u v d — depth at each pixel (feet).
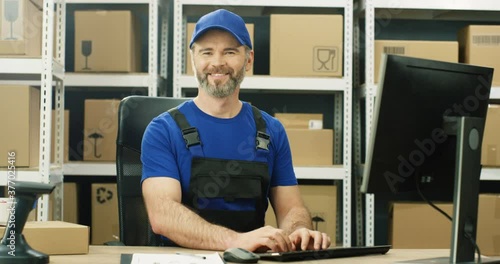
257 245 4.27
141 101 6.06
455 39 10.62
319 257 4.07
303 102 10.55
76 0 9.05
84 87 9.72
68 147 9.41
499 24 10.61
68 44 10.27
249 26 9.07
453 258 3.81
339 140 10.04
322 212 9.07
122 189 5.87
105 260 3.80
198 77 5.69
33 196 3.60
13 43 7.53
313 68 9.06
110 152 9.12
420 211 9.00
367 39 9.14
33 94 7.81
